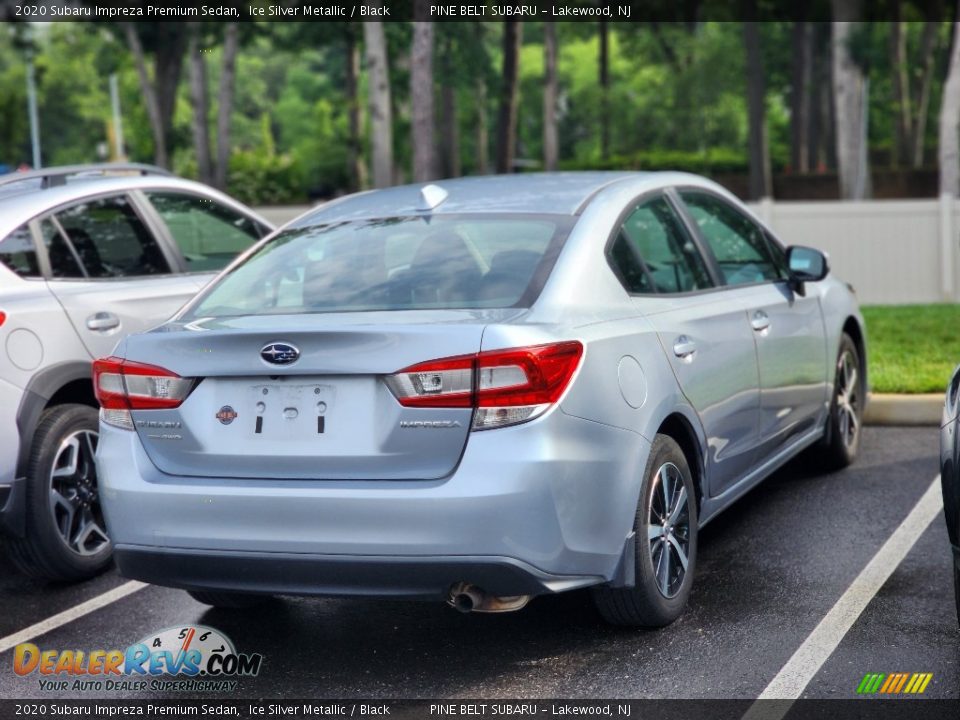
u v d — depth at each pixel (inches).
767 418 216.7
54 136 3538.4
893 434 306.5
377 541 149.0
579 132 2635.3
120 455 163.9
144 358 163.3
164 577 162.4
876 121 2156.7
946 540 216.1
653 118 1857.8
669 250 197.8
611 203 187.5
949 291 679.7
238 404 157.9
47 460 213.3
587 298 168.1
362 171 1727.4
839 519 232.5
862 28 1106.1
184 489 157.6
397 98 1544.0
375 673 168.9
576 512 152.6
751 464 214.2
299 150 1932.8
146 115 1706.4
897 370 351.9
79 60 3275.1
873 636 171.8
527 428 148.4
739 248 226.7
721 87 1759.4
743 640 172.7
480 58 1110.4
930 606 182.9
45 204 229.6
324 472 153.3
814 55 2023.9
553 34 1739.7
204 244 260.7
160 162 1418.6
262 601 202.2
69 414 218.5
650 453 169.8
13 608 209.5
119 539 163.0
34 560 214.7
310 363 152.9
